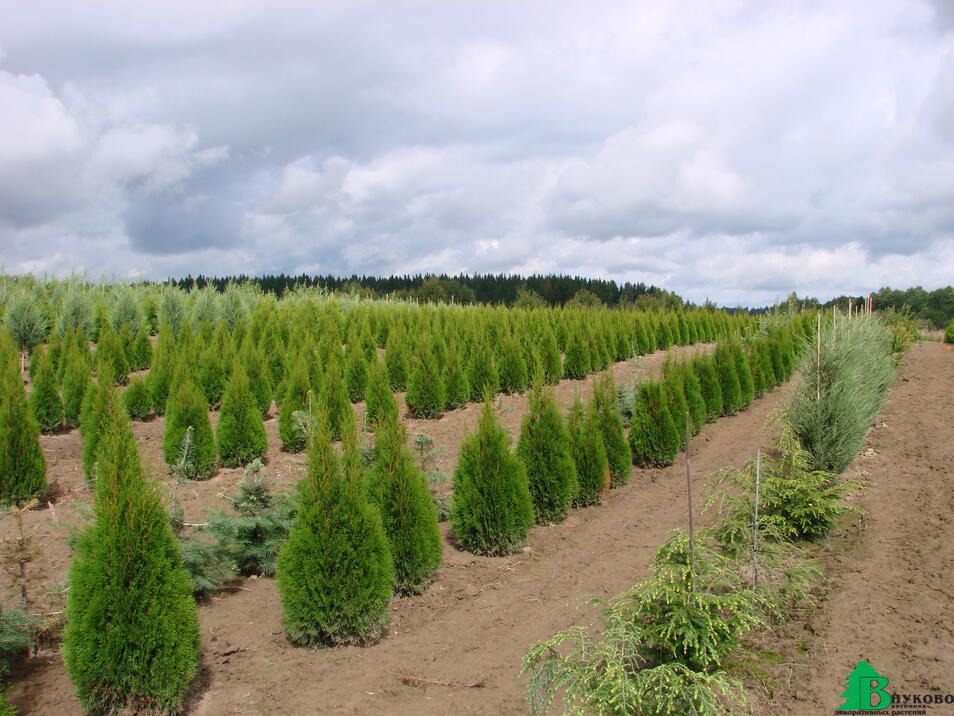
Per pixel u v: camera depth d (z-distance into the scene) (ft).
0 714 11.87
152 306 58.29
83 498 24.75
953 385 47.14
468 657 15.25
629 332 66.54
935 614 15.74
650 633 12.80
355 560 15.65
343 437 16.96
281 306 61.87
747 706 12.44
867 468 29.63
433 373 39.19
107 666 11.89
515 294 235.61
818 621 15.96
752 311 96.02
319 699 13.32
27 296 49.21
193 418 27.48
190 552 17.03
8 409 23.41
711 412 44.39
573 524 26.08
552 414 26.21
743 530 18.26
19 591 14.87
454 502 22.74
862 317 33.71
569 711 11.22
